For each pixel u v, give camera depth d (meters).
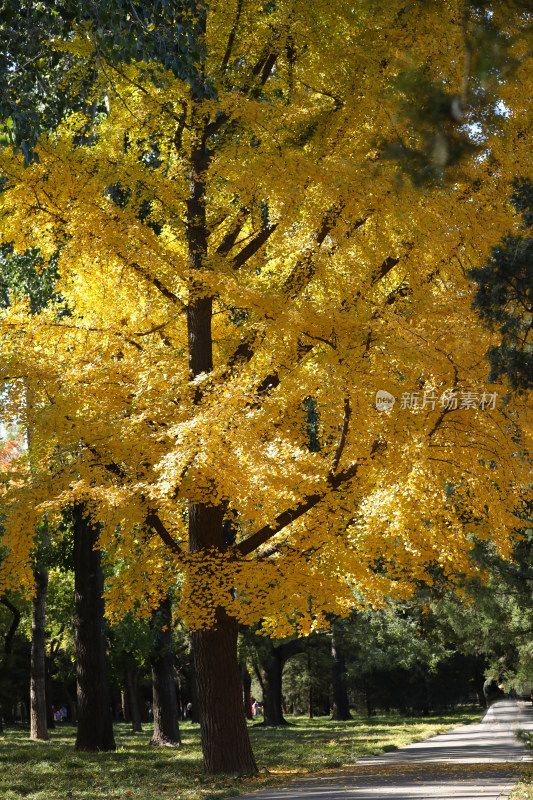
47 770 13.14
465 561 11.38
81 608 18.02
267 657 32.84
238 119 10.80
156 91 11.25
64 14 8.23
